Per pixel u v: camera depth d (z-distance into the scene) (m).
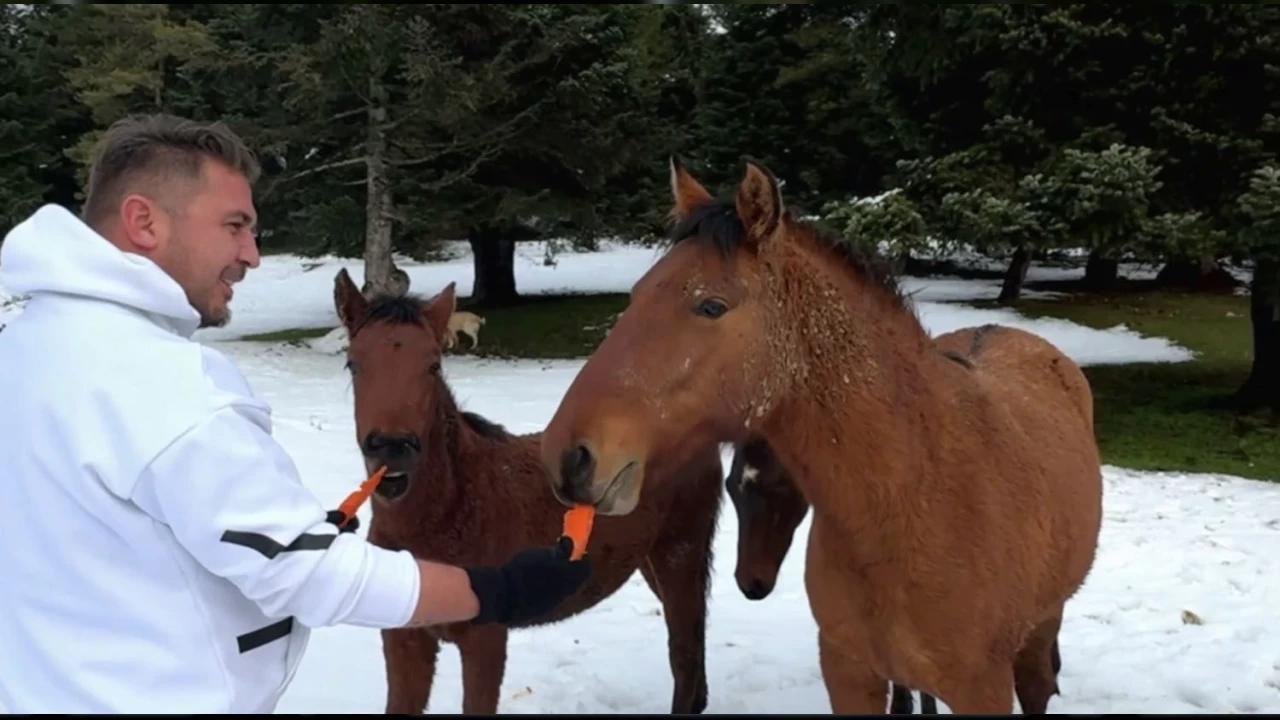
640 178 18.77
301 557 1.70
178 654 1.69
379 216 15.48
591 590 3.90
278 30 15.59
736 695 4.51
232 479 1.65
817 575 2.81
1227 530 7.24
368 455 3.24
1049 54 10.12
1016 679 3.76
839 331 2.54
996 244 9.70
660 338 2.32
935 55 10.62
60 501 1.66
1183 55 9.88
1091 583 6.04
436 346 3.46
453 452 3.53
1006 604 2.72
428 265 29.92
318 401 11.73
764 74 22.11
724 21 23.34
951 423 2.73
